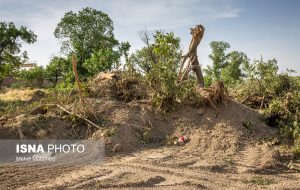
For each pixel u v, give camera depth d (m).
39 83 45.91
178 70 11.23
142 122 9.52
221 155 8.17
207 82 20.97
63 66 40.97
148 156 7.96
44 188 5.98
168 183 6.40
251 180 6.85
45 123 9.28
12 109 10.69
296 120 9.90
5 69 34.50
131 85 11.02
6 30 32.72
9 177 6.64
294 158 8.30
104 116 9.54
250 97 11.68
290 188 6.42
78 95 10.80
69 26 41.53
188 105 10.02
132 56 11.46
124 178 6.55
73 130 9.21
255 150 8.52
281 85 11.52
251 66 11.80
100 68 30.09
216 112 9.74
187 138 8.99
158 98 9.90
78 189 6.01
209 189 6.23
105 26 42.69
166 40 10.84
